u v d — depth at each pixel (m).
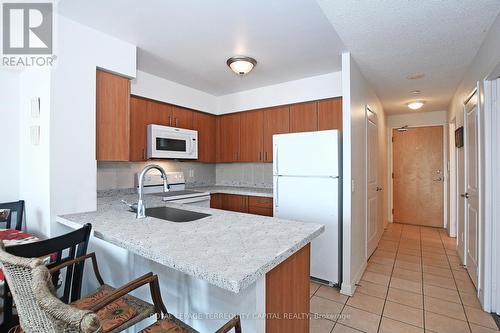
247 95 3.74
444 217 4.78
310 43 2.28
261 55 2.54
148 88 3.05
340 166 2.55
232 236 1.32
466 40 2.09
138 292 1.68
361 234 2.82
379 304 2.19
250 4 1.72
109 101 2.14
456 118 3.48
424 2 1.59
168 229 1.45
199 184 4.14
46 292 0.69
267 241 1.24
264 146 3.60
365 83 3.05
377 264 3.08
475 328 1.86
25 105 2.19
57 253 1.34
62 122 1.84
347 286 2.36
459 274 2.77
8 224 2.11
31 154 2.07
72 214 1.87
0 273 1.20
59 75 1.82
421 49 2.27
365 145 3.05
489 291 2.06
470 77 2.62
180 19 1.90
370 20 1.81
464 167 2.91
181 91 3.46
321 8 1.68
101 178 2.87
